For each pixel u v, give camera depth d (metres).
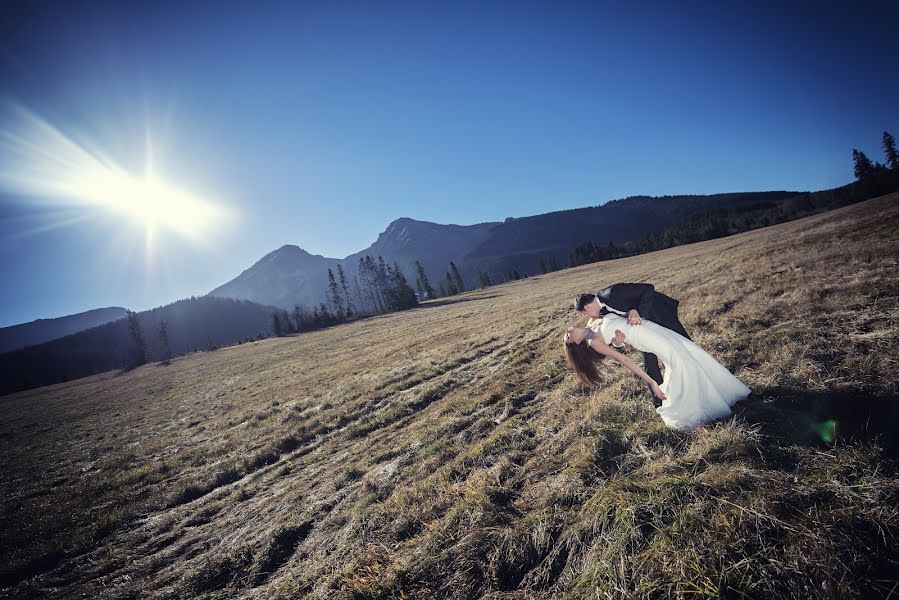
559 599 2.61
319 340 55.34
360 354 29.92
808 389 3.94
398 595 3.16
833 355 4.57
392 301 95.44
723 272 14.60
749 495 2.68
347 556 4.14
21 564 7.34
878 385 3.60
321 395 17.19
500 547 3.22
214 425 17.08
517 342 14.44
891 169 80.69
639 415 4.74
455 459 5.59
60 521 9.15
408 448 7.28
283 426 13.55
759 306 7.77
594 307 4.59
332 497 6.31
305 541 5.29
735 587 2.16
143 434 19.16
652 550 2.52
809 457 2.98
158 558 6.46
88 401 40.34
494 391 8.62
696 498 2.83
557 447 4.74
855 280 7.30
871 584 1.97
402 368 17.06
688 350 4.14
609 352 4.42
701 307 9.34
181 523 7.72
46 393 61.91
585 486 3.65
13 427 31.11
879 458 2.75
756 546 2.33
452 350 17.58
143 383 47.84
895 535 2.18
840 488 2.54
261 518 6.73
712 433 3.62
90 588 6.07
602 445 4.24
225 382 33.06
